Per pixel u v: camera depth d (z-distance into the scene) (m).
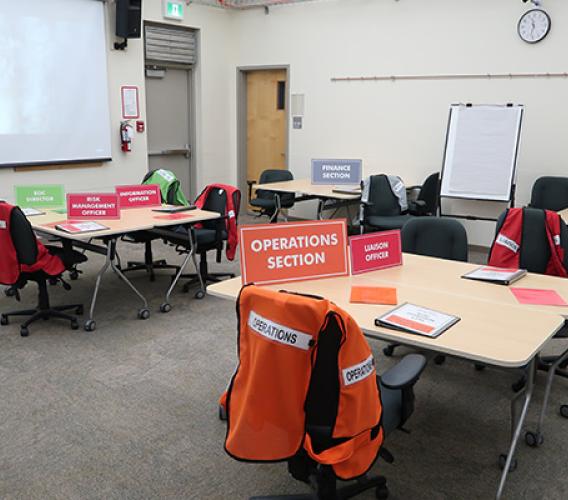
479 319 2.22
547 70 5.48
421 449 2.54
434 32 6.09
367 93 6.70
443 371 3.34
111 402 2.89
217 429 2.67
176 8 6.93
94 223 3.90
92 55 6.19
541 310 2.33
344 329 1.55
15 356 3.39
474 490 2.27
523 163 5.77
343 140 7.01
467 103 6.02
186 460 2.43
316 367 1.57
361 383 1.61
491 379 3.24
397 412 1.92
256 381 1.64
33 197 4.57
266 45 7.45
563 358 2.70
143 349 3.53
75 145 6.20
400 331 2.09
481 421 2.79
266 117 7.79
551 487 2.30
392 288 2.60
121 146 6.62
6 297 4.44
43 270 3.59
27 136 5.80
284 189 5.85
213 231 4.59
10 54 5.56
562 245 3.09
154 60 7.04
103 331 3.80
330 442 1.62
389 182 5.68
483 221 6.03
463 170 5.74
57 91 5.96
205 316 4.13
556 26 5.36
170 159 7.63
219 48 7.64
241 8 7.54
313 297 1.58
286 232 2.63
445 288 2.63
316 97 7.15
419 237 3.42
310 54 7.09
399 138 6.55
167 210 4.43
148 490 2.23
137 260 5.46
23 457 2.42
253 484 2.28
